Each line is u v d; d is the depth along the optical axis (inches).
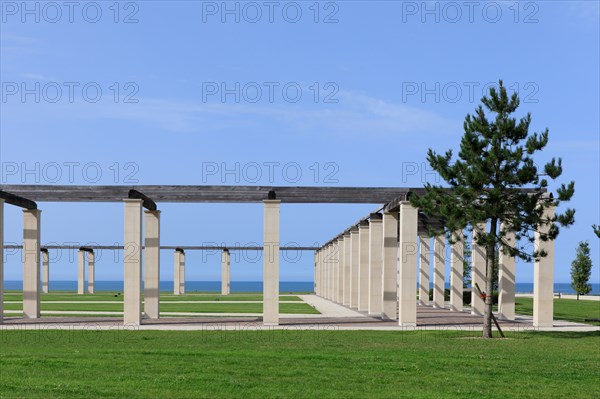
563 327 1101.1
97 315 1321.4
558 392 510.3
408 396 486.3
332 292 2082.9
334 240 2037.4
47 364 594.2
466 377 559.2
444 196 943.0
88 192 1114.1
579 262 2573.8
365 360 638.5
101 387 498.0
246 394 485.1
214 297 2354.8
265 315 1093.8
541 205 946.7
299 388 505.7
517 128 922.7
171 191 1113.4
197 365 597.0
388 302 1269.7
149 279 1257.4
